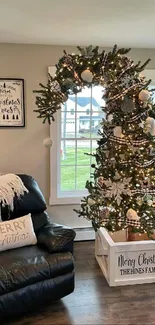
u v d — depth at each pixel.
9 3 2.12
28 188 2.95
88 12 2.33
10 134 3.46
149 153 2.59
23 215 2.85
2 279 2.14
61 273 2.38
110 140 2.67
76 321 2.28
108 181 2.70
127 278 2.78
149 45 3.44
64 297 2.57
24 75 3.40
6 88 3.37
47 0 2.08
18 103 3.42
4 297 2.14
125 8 2.22
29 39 3.15
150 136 2.52
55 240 2.47
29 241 2.58
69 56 2.35
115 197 2.69
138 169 2.61
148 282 2.82
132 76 2.45
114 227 2.66
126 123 2.58
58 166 3.68
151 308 2.44
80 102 3.72
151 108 2.55
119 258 2.74
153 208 2.64
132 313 2.38
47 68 3.44
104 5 2.17
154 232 3.09
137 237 3.08
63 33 2.90
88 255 3.37
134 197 2.66
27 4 2.15
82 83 2.38
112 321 2.28
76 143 3.79
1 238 2.46
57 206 3.69
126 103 2.46
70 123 3.74
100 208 2.73
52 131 3.54
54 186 3.64
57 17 2.43
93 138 3.82
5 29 2.77
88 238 3.79
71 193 3.79
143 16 2.41
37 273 2.26
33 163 3.57
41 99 2.49
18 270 2.22
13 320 2.29
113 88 2.45
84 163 3.85
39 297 2.29
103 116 3.80
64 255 2.42
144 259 2.79
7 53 3.33
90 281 2.83
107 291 2.67
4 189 2.78
